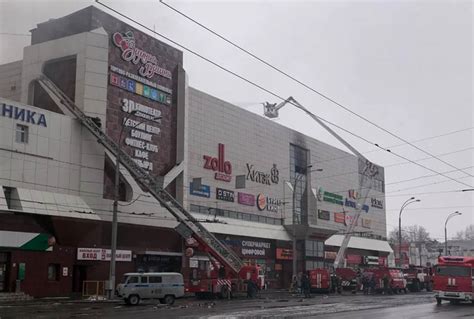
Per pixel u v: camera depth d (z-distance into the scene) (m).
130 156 45.03
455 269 33.81
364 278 53.47
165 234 46.69
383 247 87.19
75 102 42.94
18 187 36.97
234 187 57.59
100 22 44.56
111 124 43.81
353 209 82.12
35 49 44.94
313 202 71.38
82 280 40.25
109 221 42.28
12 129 37.22
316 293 51.41
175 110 50.38
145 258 44.84
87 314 24.00
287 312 25.47
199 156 53.31
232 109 58.84
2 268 35.50
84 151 41.72
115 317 22.27
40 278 37.00
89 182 41.59
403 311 26.86
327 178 76.31
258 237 58.31
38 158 38.53
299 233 63.81
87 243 40.25
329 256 72.94
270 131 65.19
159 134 48.19
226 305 31.33
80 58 43.28
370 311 26.61
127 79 45.66
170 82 50.16
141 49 47.25
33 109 38.72
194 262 48.97
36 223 37.44
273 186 64.56
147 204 45.25
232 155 58.00
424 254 116.38
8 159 36.66
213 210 54.19
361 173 86.00
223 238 54.16
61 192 39.75
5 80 47.44
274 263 61.50
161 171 48.03
